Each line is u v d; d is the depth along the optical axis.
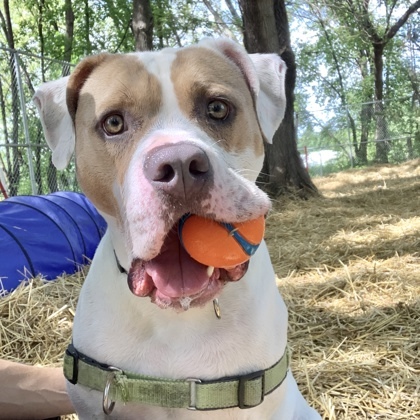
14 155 2.36
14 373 0.52
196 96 0.38
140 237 0.32
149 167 0.31
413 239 1.28
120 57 0.41
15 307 0.84
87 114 0.40
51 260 1.03
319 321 0.83
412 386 0.64
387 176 3.05
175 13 3.20
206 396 0.38
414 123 4.17
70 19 4.14
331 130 4.34
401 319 0.81
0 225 1.03
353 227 1.50
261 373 0.39
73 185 2.49
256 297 0.40
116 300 0.39
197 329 0.39
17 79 1.91
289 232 1.48
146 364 0.39
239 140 0.39
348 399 0.62
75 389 0.41
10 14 4.43
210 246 0.33
